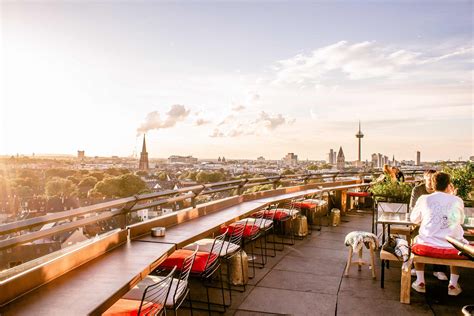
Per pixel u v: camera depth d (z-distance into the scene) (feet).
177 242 15.47
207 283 18.95
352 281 19.30
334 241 27.94
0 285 9.14
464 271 20.56
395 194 27.17
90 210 12.74
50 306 8.98
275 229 29.89
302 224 29.30
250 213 24.52
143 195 16.52
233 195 29.30
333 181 45.37
